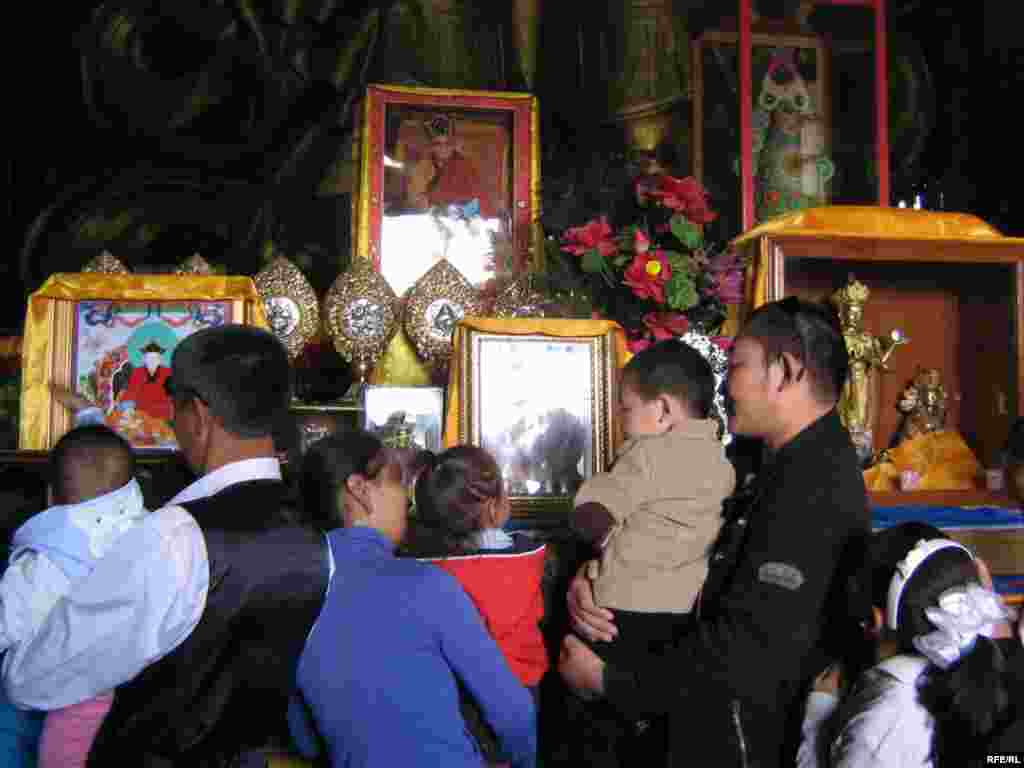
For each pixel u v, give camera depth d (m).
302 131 4.62
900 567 1.53
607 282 3.02
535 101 3.61
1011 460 2.19
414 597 1.58
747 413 1.84
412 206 3.54
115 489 1.89
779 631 1.65
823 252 2.95
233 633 1.31
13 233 4.50
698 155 3.88
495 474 2.14
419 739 1.51
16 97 4.51
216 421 1.47
